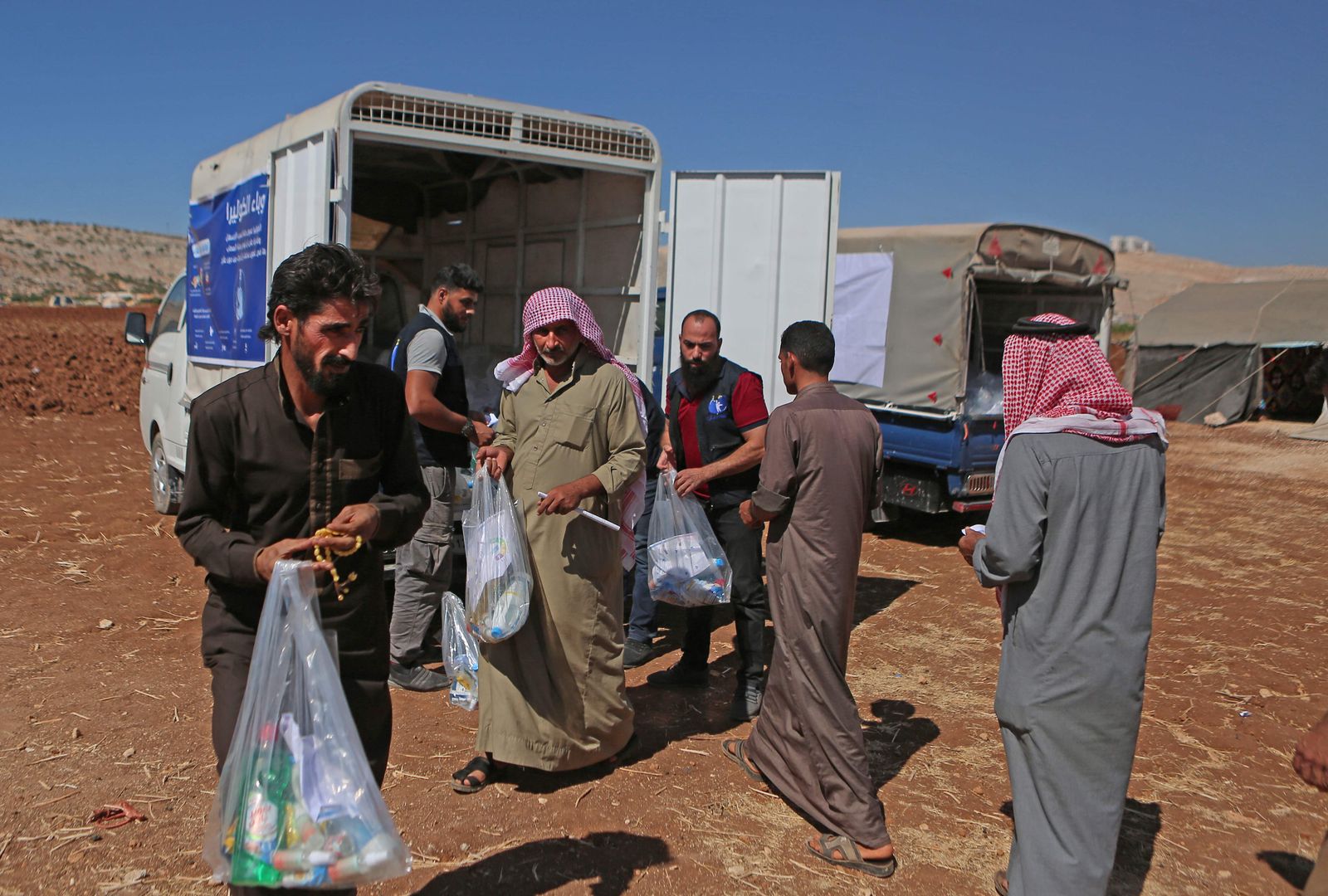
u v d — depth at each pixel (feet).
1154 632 22.30
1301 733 16.66
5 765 13.70
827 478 12.40
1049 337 10.57
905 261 33.32
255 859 7.14
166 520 28.68
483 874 11.57
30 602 20.62
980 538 10.74
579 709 13.76
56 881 10.99
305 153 18.42
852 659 19.99
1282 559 30.48
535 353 14.12
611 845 12.34
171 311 30.25
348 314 7.82
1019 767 10.30
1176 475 48.52
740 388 16.94
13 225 409.69
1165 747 15.99
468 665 15.55
